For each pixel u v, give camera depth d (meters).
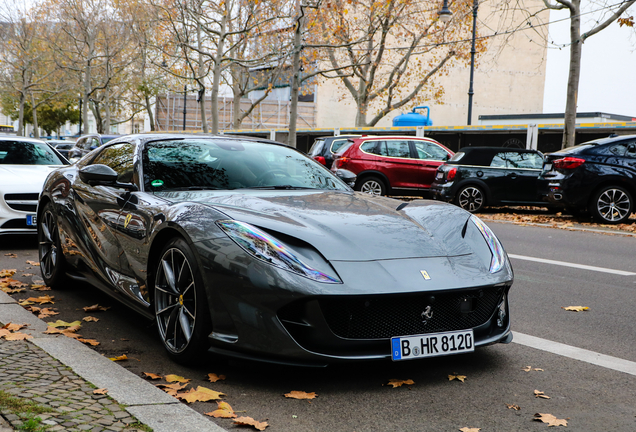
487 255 3.40
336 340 2.90
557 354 3.71
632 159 11.88
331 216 3.38
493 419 2.72
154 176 4.04
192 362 3.24
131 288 3.84
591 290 5.69
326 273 2.89
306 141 27.72
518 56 48.69
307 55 29.97
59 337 3.51
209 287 3.05
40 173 7.63
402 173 15.79
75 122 61.59
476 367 3.43
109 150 4.82
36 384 2.67
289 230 3.09
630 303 5.17
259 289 2.89
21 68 42.50
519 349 3.80
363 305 2.93
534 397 2.99
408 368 3.38
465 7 29.44
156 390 2.75
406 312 3.01
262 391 2.99
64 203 4.89
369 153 15.81
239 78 33.53
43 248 5.33
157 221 3.50
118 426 2.30
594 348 3.86
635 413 2.82
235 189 4.04
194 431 2.34
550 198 12.30
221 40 25.48
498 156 13.83
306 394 2.92
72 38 37.94
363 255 3.04
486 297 3.29
